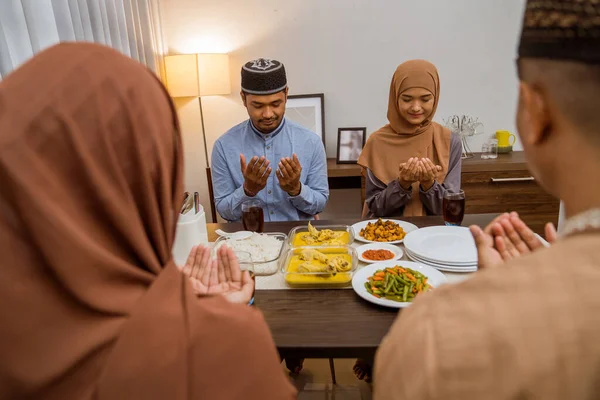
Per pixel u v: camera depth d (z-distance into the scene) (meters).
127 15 2.62
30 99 0.41
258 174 1.72
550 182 0.38
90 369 0.40
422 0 2.97
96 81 0.44
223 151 2.12
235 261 0.89
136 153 0.46
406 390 0.32
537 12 0.33
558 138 0.34
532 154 0.38
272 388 0.48
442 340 0.31
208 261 0.90
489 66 3.04
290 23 3.09
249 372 0.46
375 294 1.02
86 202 0.43
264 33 3.12
